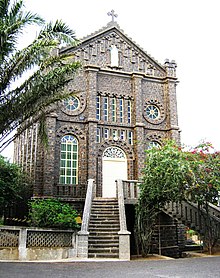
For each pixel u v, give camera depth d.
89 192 18.48
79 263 12.80
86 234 15.12
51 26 12.91
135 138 23.88
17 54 12.91
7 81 13.07
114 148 23.56
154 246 20.25
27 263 12.38
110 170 23.00
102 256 14.82
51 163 21.06
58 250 14.41
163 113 25.38
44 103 13.99
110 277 9.27
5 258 13.38
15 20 12.41
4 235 13.62
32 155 22.41
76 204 21.08
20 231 13.88
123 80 25.08
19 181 21.58
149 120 24.80
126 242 14.78
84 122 22.97
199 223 17.50
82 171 22.09
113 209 18.03
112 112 24.31
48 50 12.98
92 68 23.92
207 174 15.95
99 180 22.38
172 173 15.52
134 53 25.97
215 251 17.20
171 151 16.39
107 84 24.53
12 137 14.02
